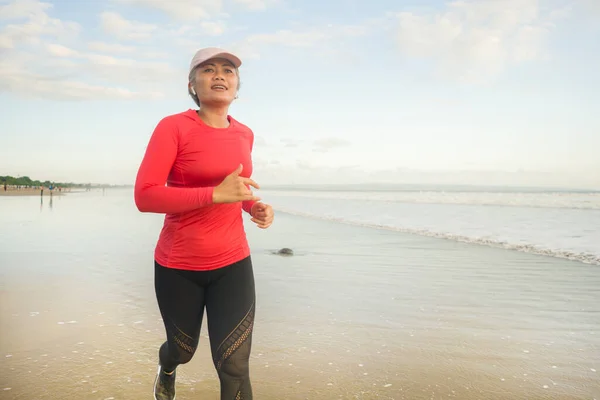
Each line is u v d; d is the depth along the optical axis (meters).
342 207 24.55
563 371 3.04
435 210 20.41
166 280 2.11
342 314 4.37
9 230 12.26
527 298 5.02
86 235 11.06
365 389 2.74
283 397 2.63
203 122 2.06
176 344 2.16
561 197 35.34
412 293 5.23
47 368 2.98
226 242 2.09
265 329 3.90
